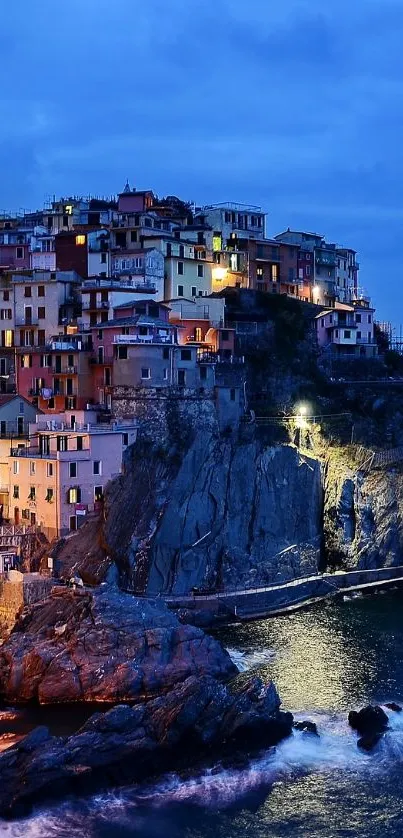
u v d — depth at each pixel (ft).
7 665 291.79
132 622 295.28
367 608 376.27
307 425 434.71
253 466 398.83
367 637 334.85
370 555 424.87
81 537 359.87
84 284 436.35
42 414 403.95
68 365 416.46
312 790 232.73
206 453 387.55
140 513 367.04
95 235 482.69
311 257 561.84
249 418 414.21
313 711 271.69
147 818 221.66
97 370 414.41
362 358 508.94
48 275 450.30
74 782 229.66
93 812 223.51
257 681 266.16
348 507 428.97
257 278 527.81
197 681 256.32
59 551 355.77
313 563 409.49
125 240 479.82
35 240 497.46
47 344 433.48
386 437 458.91
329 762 244.83
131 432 383.45
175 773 237.86
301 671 299.38
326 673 298.35
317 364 490.08
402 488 441.68
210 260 490.49
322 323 512.63
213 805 226.99
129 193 533.14
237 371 434.30
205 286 480.23
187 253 481.87
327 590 398.42
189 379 400.88
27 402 409.49
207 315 449.06
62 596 317.83
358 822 221.05
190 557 369.71
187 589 367.04
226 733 249.75
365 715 259.39
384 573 421.18
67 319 444.55
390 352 540.52
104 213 537.65
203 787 233.55
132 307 422.00
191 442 386.32
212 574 375.25
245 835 216.33
